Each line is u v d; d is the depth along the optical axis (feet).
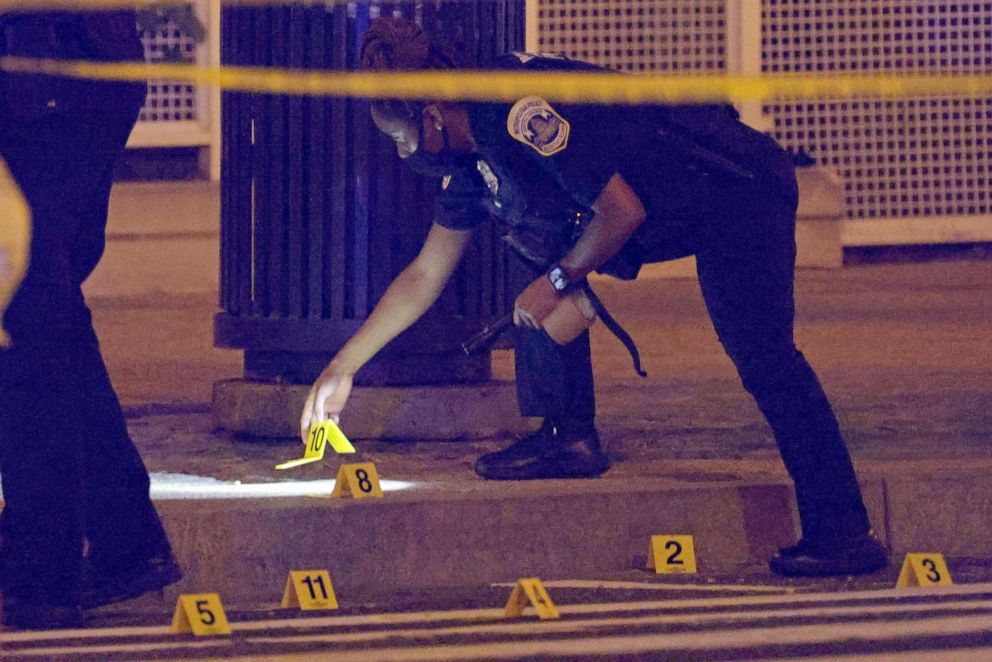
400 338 66.13
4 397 42.11
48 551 42.57
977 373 93.71
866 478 53.93
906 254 197.67
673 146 48.16
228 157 70.13
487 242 67.36
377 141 66.33
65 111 41.70
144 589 45.16
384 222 66.33
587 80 48.26
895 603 45.32
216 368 98.43
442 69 50.47
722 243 49.08
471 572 50.98
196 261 165.48
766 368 49.80
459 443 66.95
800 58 194.39
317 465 61.11
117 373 95.20
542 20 193.98
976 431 70.13
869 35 194.08
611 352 109.40
